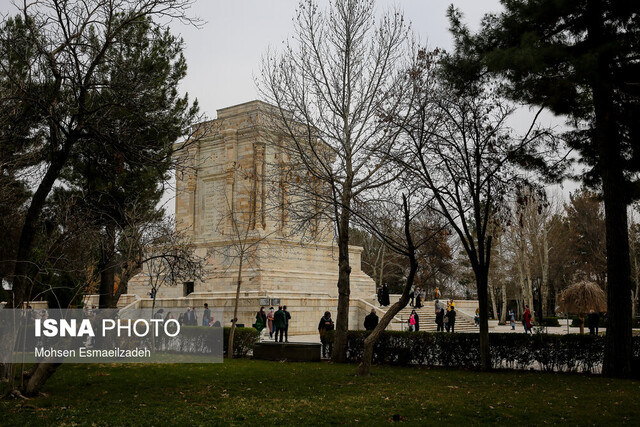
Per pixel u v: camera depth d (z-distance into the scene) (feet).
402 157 67.67
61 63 51.83
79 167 72.64
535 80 57.00
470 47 63.21
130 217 71.31
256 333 86.79
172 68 74.02
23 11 50.21
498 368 68.69
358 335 77.00
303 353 76.64
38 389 45.52
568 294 117.60
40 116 54.90
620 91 59.88
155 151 62.28
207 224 172.35
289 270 153.38
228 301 131.13
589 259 217.36
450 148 67.36
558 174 66.95
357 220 67.51
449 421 37.60
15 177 59.88
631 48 55.67
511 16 61.26
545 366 68.85
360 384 53.93
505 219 68.28
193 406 42.04
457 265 246.27
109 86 51.96
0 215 62.23
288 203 78.13
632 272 203.51
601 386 53.31
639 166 65.10
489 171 65.10
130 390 49.26
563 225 224.74
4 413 38.24
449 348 70.38
